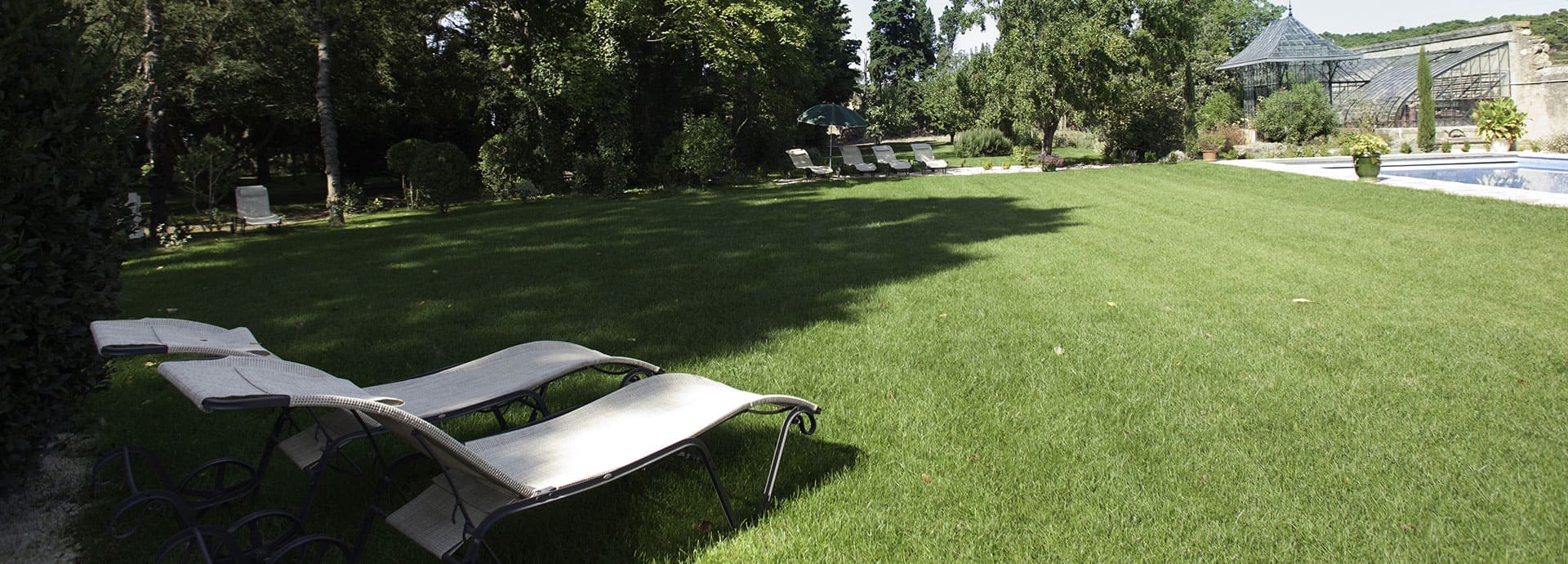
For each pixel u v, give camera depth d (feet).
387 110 68.03
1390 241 30.50
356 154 87.86
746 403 9.90
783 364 16.03
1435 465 11.01
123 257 10.95
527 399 13.38
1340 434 12.14
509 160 64.44
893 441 12.21
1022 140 114.21
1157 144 87.04
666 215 44.60
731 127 85.66
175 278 28.50
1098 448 11.75
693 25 64.69
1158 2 82.12
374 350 17.85
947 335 17.95
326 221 52.16
